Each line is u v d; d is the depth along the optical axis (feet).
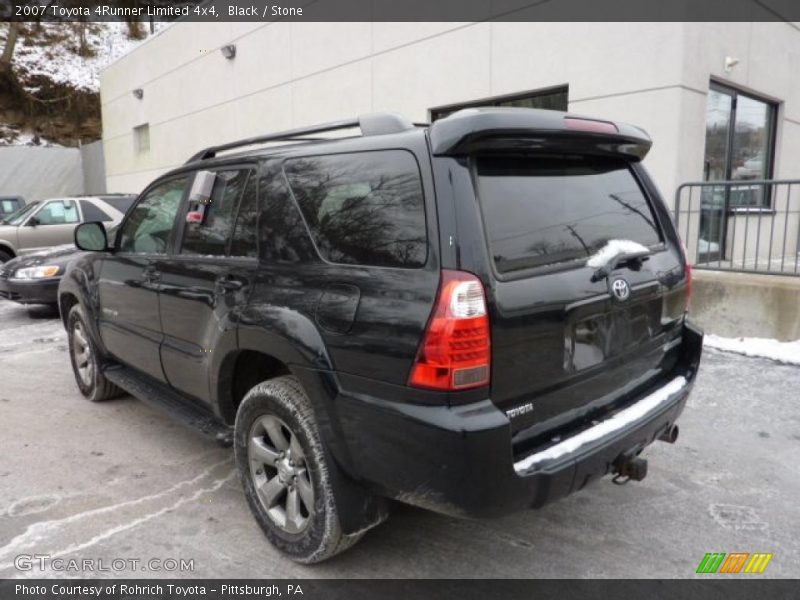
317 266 8.63
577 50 24.45
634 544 9.78
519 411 7.68
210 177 11.19
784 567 9.18
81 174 77.10
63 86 101.45
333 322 8.09
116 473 12.30
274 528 9.45
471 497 7.15
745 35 25.40
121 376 14.40
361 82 34.01
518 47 26.40
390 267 7.73
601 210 9.18
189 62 49.29
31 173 74.43
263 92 41.42
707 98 23.59
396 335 7.43
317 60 36.63
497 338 7.28
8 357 21.50
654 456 12.73
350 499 8.36
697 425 14.14
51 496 11.38
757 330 19.62
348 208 8.45
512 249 7.68
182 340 11.52
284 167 9.62
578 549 9.66
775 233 29.86
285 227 9.29
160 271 12.03
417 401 7.29
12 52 98.02
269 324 8.83
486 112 7.49
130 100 60.70
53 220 37.47
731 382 16.62
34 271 26.53
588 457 7.93
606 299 8.50
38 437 14.14
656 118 22.54
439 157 7.52
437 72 29.91
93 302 14.92
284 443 9.21
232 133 45.32
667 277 9.84
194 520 10.53
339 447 8.12
